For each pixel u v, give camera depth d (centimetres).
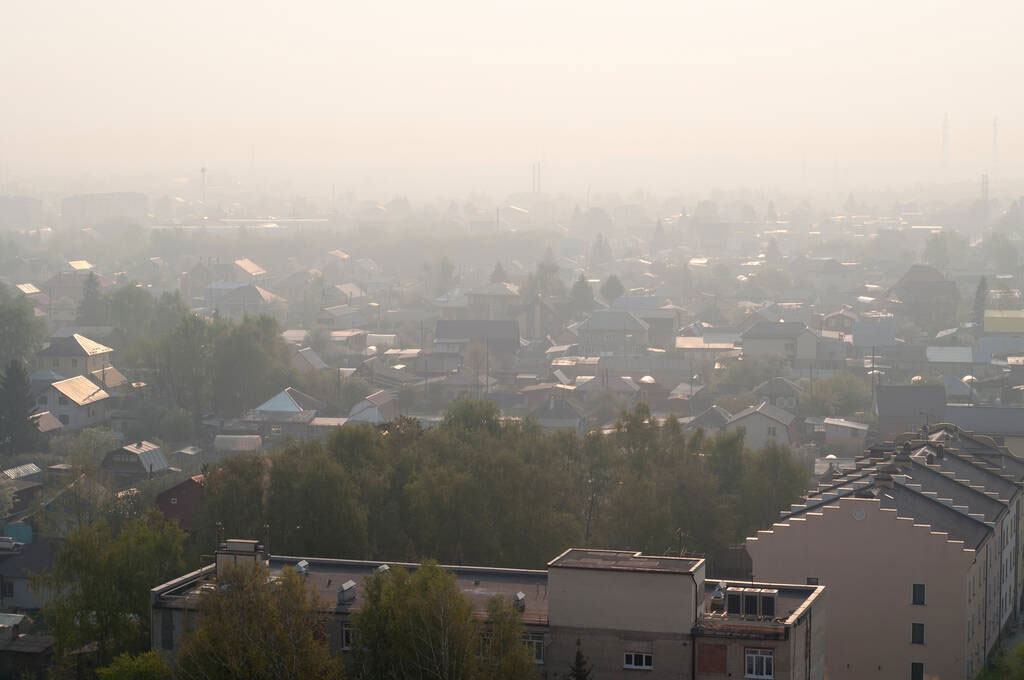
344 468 11125
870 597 8994
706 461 13000
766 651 6384
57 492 14725
